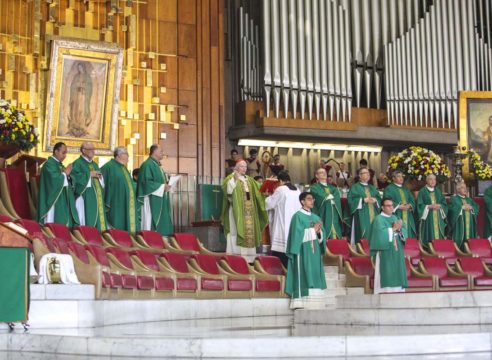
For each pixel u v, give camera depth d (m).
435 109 24.02
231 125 22.52
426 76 23.97
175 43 20.56
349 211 18.80
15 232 11.11
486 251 18.72
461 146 23.06
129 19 19.81
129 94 19.81
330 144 23.92
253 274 15.69
